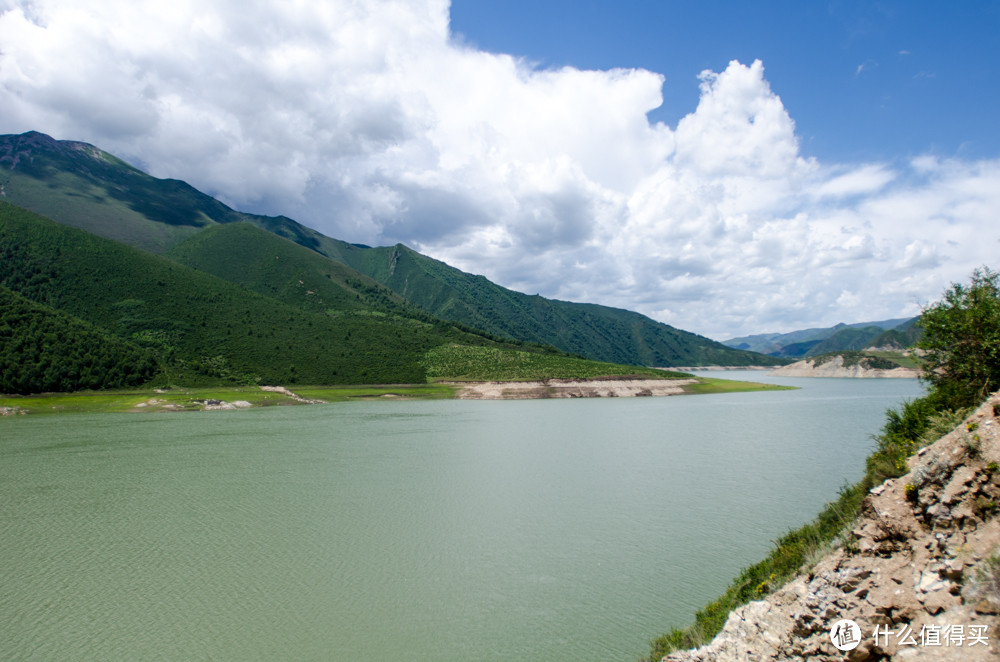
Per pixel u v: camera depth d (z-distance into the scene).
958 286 20.52
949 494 10.20
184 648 18.44
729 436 68.00
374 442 62.91
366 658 17.88
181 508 34.66
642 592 22.50
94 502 36.00
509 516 33.19
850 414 94.56
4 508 34.53
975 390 18.33
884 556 10.81
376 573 24.66
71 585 23.25
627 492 39.03
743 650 12.02
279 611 21.05
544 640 18.89
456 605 21.55
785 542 18.70
